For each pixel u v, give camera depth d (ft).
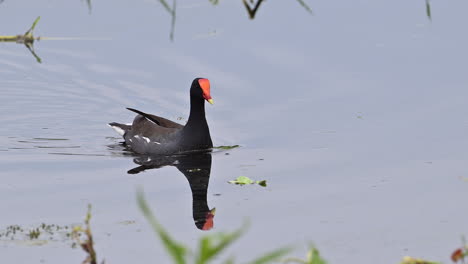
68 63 61.00
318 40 61.21
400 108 51.24
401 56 58.65
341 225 34.30
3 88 58.54
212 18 64.59
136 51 61.16
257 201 37.78
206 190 39.70
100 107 55.93
